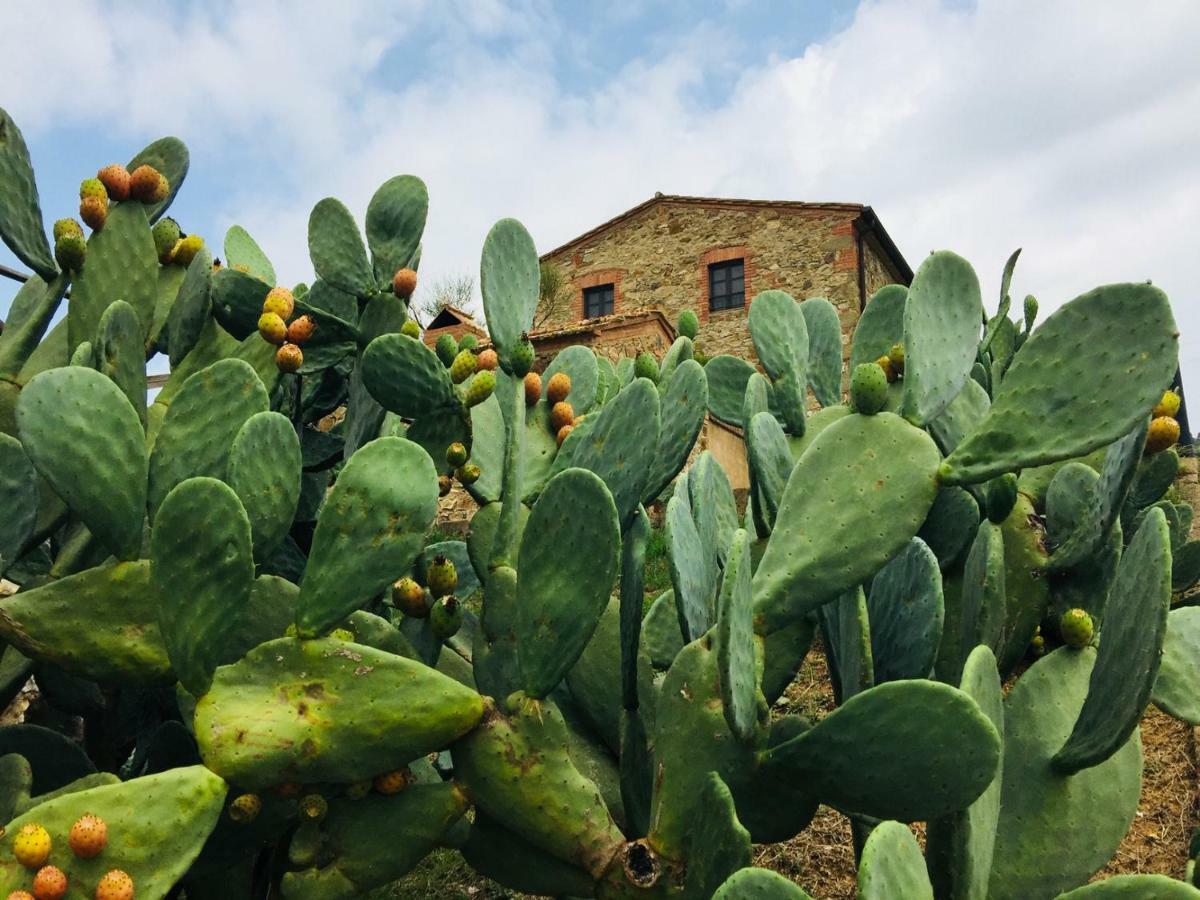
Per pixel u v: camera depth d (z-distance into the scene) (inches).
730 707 64.1
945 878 65.4
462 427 114.2
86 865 61.9
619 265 733.9
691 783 69.7
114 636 77.9
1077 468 102.9
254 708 70.2
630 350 536.4
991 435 75.9
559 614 72.4
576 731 90.3
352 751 69.4
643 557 86.0
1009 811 73.0
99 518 77.7
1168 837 119.8
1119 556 98.0
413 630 93.0
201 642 69.7
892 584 78.5
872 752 62.4
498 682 87.7
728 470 468.8
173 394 114.7
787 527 76.4
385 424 136.3
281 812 78.7
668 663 104.4
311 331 120.6
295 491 83.2
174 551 69.5
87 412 77.8
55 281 113.2
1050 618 118.8
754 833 70.3
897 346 127.1
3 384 107.8
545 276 731.4
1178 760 135.6
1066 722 75.1
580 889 73.6
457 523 377.4
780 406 132.5
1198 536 237.6
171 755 94.7
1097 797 72.7
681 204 724.7
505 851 76.0
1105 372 74.7
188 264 128.0
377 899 126.3
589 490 71.8
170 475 85.6
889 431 77.4
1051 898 70.1
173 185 130.0
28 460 87.4
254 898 93.1
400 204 136.4
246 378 87.9
